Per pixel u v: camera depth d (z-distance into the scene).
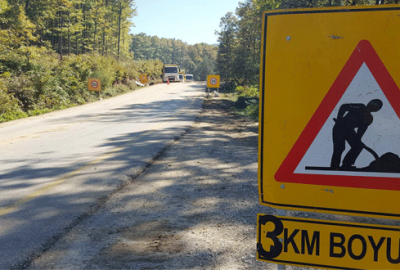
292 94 1.58
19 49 22.52
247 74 35.12
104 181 5.61
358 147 1.52
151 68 56.94
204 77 163.88
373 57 1.47
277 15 1.57
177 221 4.03
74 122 13.80
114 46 81.25
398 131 1.47
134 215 4.22
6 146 8.93
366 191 1.52
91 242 3.46
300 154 1.59
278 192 1.64
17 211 4.32
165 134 10.45
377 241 1.54
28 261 3.05
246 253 3.19
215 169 6.51
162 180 5.79
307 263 1.64
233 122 14.42
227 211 4.34
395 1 7.95
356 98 1.50
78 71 26.03
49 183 5.54
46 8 45.09
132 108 19.67
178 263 3.01
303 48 1.55
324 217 3.91
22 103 17.97
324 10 1.51
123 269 2.91
